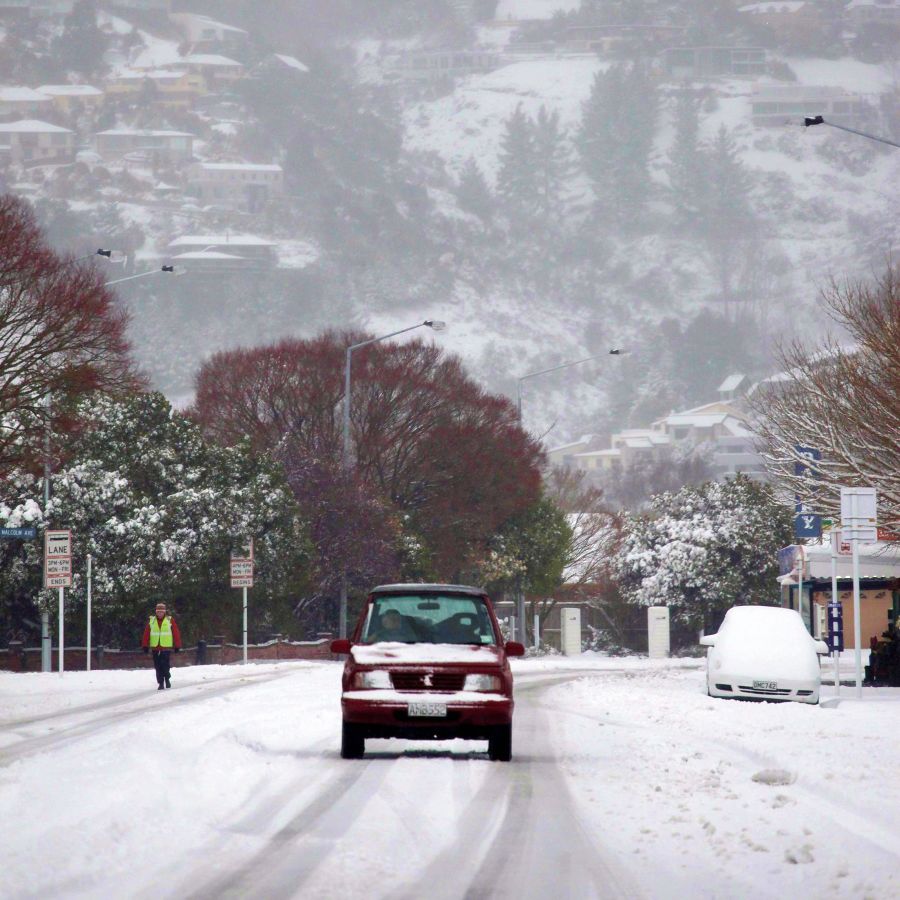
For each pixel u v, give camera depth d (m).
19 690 81.31
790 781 36.81
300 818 29.95
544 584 188.75
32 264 100.44
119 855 25.28
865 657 149.50
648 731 52.69
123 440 129.88
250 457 137.62
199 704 63.25
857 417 92.38
